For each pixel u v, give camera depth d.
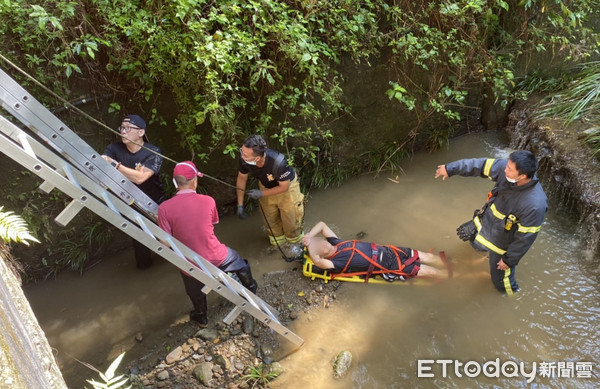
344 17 4.22
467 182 5.17
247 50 3.70
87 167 2.79
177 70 3.70
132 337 3.73
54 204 4.01
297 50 3.89
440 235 4.48
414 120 5.38
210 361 3.44
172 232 3.20
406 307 3.81
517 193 3.26
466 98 5.55
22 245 3.99
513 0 5.10
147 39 3.55
